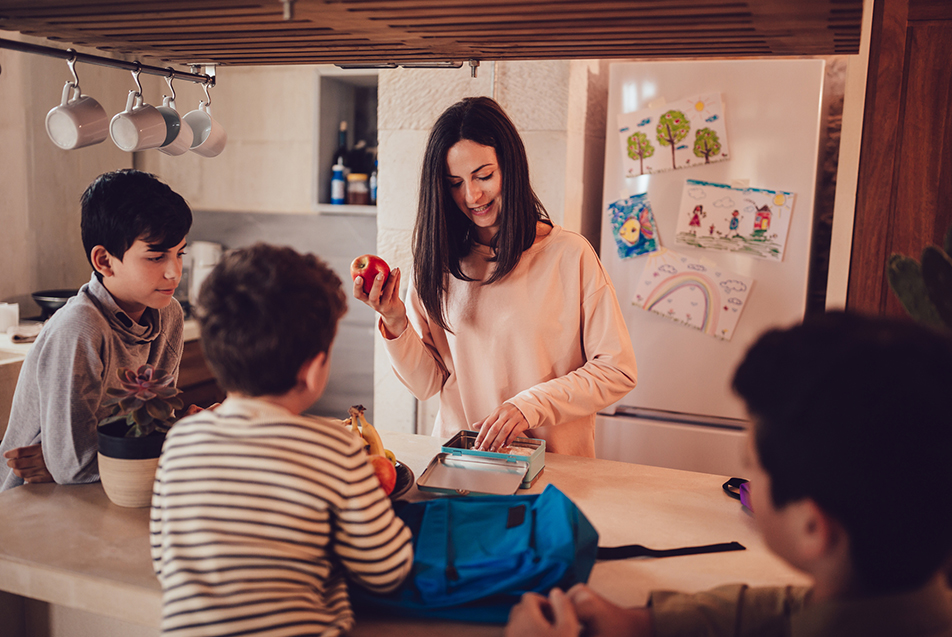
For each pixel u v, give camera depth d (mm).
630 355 1516
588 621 760
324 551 799
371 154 3566
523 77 2342
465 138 1402
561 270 1536
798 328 625
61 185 3209
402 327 1524
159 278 1292
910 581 580
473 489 1164
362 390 3600
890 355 565
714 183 2289
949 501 549
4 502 1165
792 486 585
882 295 2180
